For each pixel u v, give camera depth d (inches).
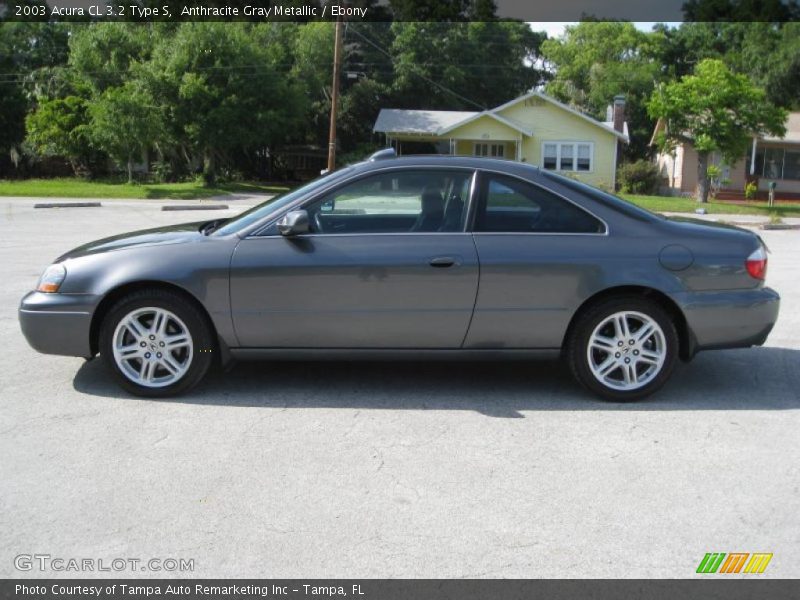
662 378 194.5
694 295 191.9
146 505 135.4
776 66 1798.7
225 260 187.5
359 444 164.6
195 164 1705.2
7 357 231.5
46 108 1702.8
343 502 137.4
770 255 545.3
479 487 144.3
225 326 189.2
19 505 135.2
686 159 1518.2
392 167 194.4
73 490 140.9
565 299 189.8
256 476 147.7
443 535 126.4
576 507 136.9
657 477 149.8
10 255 474.3
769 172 1546.5
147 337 191.8
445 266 186.9
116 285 188.4
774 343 264.2
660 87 1191.6
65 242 556.4
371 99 2102.6
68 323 190.5
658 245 192.1
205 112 1510.8
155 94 1481.3
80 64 1689.2
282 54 1946.4
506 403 193.6
